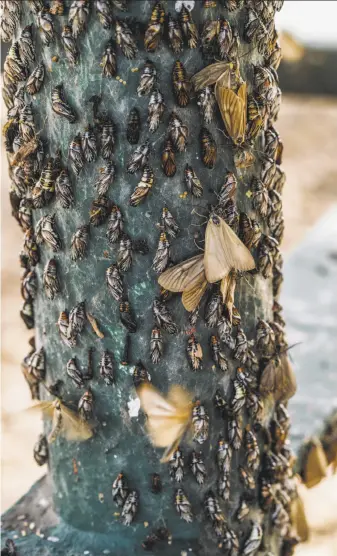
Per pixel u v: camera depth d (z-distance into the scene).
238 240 0.52
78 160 0.51
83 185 0.51
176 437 0.53
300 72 0.91
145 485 0.54
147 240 0.52
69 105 0.51
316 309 0.75
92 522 0.56
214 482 0.55
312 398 0.65
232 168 0.52
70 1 0.50
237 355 0.54
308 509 1.12
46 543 0.56
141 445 0.54
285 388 0.56
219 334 0.53
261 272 0.54
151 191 0.51
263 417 0.56
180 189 0.51
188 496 0.54
